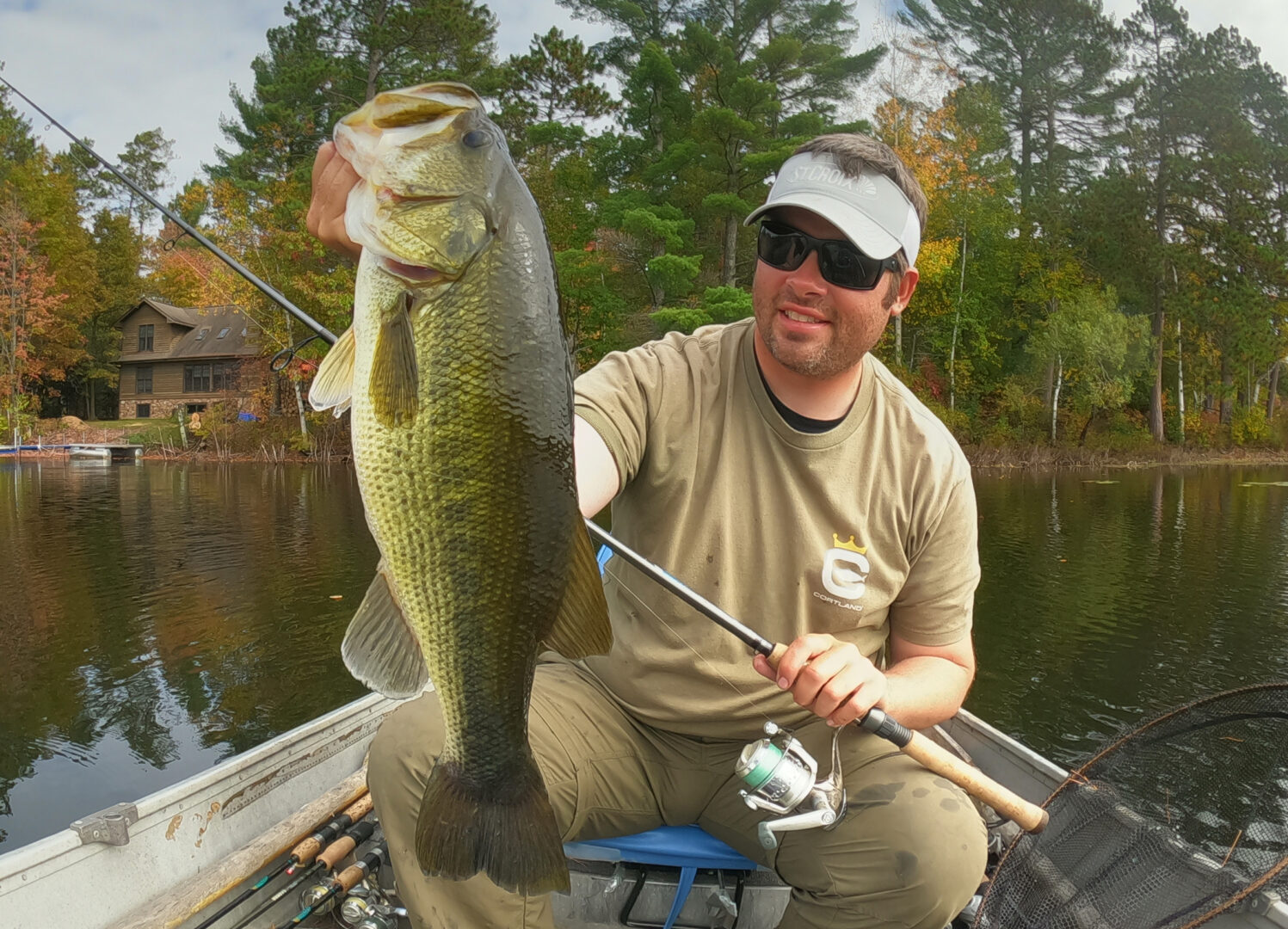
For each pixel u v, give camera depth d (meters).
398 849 1.83
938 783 1.98
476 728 1.55
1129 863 2.07
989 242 34.12
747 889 2.34
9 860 1.87
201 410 40.19
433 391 1.45
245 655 7.51
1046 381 34.09
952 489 2.15
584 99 29.38
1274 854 1.87
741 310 22.39
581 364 25.16
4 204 38.94
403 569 1.48
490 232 1.46
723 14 28.84
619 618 2.20
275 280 29.22
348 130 1.46
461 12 27.64
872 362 2.28
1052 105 40.00
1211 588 10.25
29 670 7.20
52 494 19.66
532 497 1.51
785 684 1.80
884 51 27.92
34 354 39.81
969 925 2.31
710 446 2.08
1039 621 8.83
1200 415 38.97
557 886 1.56
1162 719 2.23
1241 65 38.28
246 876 2.21
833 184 1.91
